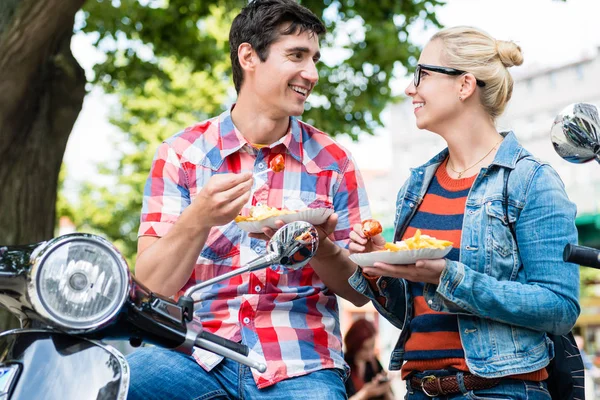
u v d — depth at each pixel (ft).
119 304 6.38
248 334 9.36
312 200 10.05
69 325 6.25
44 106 18.52
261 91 9.86
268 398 9.12
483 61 9.21
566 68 90.43
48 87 18.52
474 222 8.80
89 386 6.40
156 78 31.78
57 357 6.53
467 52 9.21
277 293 9.54
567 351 8.91
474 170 9.25
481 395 8.53
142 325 6.77
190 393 9.07
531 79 92.68
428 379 8.80
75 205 64.18
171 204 9.87
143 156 60.39
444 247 8.00
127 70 30.83
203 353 9.16
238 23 10.10
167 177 9.95
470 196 8.95
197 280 9.66
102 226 64.28
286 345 9.32
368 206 10.37
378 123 31.91
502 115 9.45
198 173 9.95
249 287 9.52
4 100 17.60
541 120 91.56
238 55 10.05
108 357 6.54
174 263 8.69
